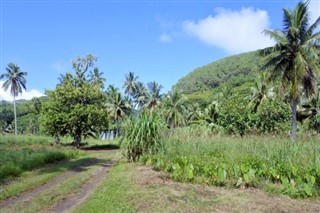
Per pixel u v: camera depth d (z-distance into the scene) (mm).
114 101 50312
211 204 7207
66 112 33062
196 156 12242
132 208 6840
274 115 31734
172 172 11039
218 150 13578
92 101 35469
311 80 24078
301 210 6910
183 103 56062
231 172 9711
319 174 8719
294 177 9109
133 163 14234
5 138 31031
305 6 23719
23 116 93438
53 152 18375
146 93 61844
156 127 14273
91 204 7453
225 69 115500
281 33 24797
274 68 25422
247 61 113875
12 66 56219
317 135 22984
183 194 7941
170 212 6516
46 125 32750
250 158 10781
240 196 8008
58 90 33344
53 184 10922
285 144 12484
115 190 8688
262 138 16578
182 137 15820
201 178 9977
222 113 34250
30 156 15812
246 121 32125
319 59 23422
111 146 37344
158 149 13812
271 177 9570
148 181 9516
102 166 15711
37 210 7406
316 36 23578
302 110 36438
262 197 7941
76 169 14625
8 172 11766
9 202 8305
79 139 34406
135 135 14461
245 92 63188
